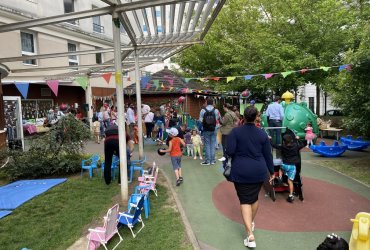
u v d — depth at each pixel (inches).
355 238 140.6
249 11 906.7
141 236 185.9
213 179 306.5
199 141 406.6
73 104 845.8
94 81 907.4
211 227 199.9
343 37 608.1
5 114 434.9
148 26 290.5
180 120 628.7
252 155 169.6
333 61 603.2
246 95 650.2
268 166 175.6
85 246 179.5
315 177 306.8
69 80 711.7
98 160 359.6
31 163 339.6
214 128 365.1
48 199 258.5
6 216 225.6
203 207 233.6
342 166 347.6
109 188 283.7
